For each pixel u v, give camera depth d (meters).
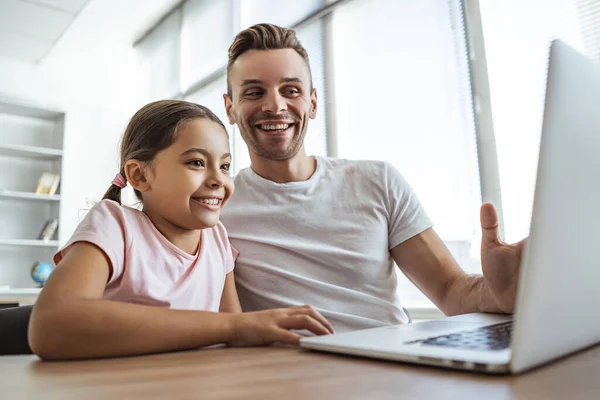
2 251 3.71
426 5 2.20
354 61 2.49
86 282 0.60
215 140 0.90
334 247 1.15
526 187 1.78
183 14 3.79
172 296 0.83
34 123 3.97
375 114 2.35
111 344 0.49
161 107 0.94
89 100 4.25
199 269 0.91
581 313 0.39
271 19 3.00
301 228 1.17
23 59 3.97
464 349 0.40
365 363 0.41
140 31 4.18
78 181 4.11
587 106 0.36
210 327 0.55
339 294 1.10
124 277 0.77
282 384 0.33
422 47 2.19
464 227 1.97
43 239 3.64
